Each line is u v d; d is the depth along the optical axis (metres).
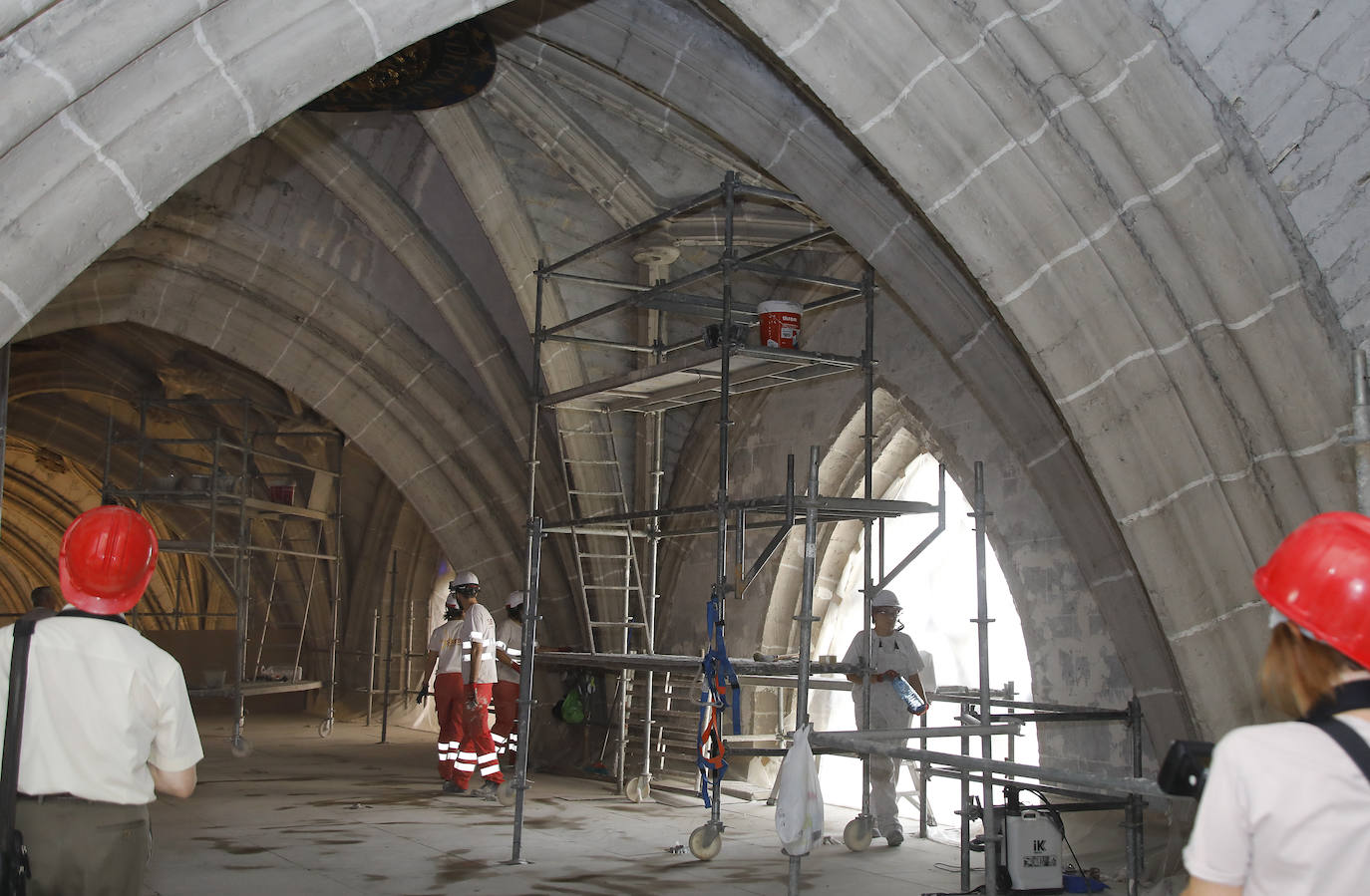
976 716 7.05
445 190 9.03
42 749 2.70
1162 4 4.73
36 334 9.22
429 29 4.23
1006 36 4.86
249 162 9.12
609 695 10.02
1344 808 1.61
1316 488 5.14
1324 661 1.72
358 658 14.71
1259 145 4.87
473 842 6.71
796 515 6.30
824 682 7.30
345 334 10.14
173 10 3.66
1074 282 5.27
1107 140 5.00
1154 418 5.30
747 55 6.35
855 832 6.71
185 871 5.85
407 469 10.74
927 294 6.65
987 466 7.64
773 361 6.78
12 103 3.51
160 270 9.54
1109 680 6.84
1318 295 4.97
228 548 11.31
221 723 13.98
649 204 8.29
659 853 6.53
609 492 9.74
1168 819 6.42
